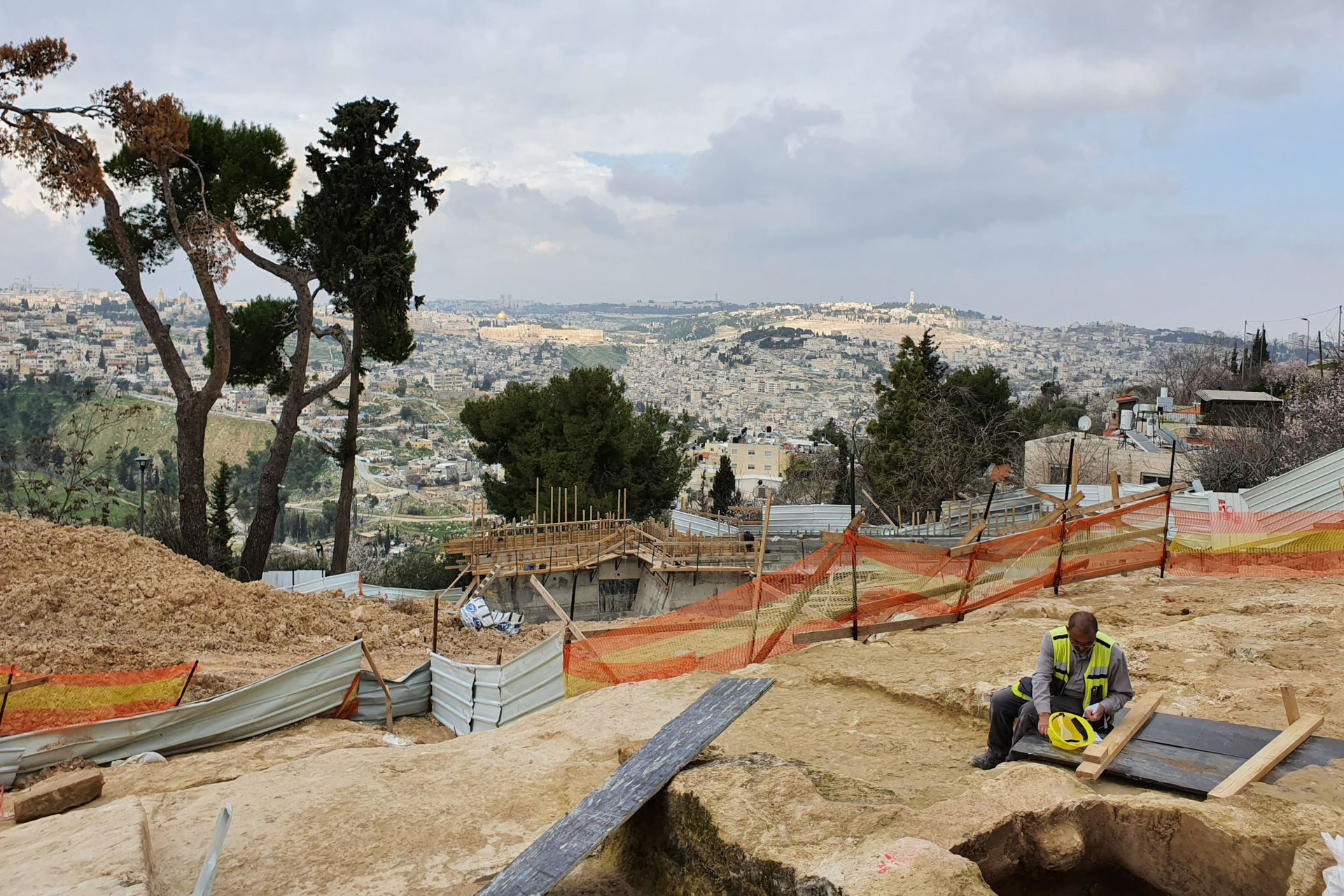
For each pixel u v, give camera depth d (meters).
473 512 28.83
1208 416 44.50
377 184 28.11
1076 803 4.33
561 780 6.10
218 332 25.66
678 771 4.88
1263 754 4.81
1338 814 4.12
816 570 9.83
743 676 8.33
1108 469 36.56
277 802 5.79
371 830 5.36
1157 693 6.50
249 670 12.84
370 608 18.52
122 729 9.05
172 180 27.95
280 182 29.23
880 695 7.57
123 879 4.39
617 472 43.19
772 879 3.94
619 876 4.95
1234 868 3.96
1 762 8.40
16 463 33.47
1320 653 7.77
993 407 47.47
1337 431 31.14
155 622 15.04
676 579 26.97
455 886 4.74
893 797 4.77
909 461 41.06
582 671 10.45
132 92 23.61
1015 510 26.53
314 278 29.11
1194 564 13.51
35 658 11.56
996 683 7.11
